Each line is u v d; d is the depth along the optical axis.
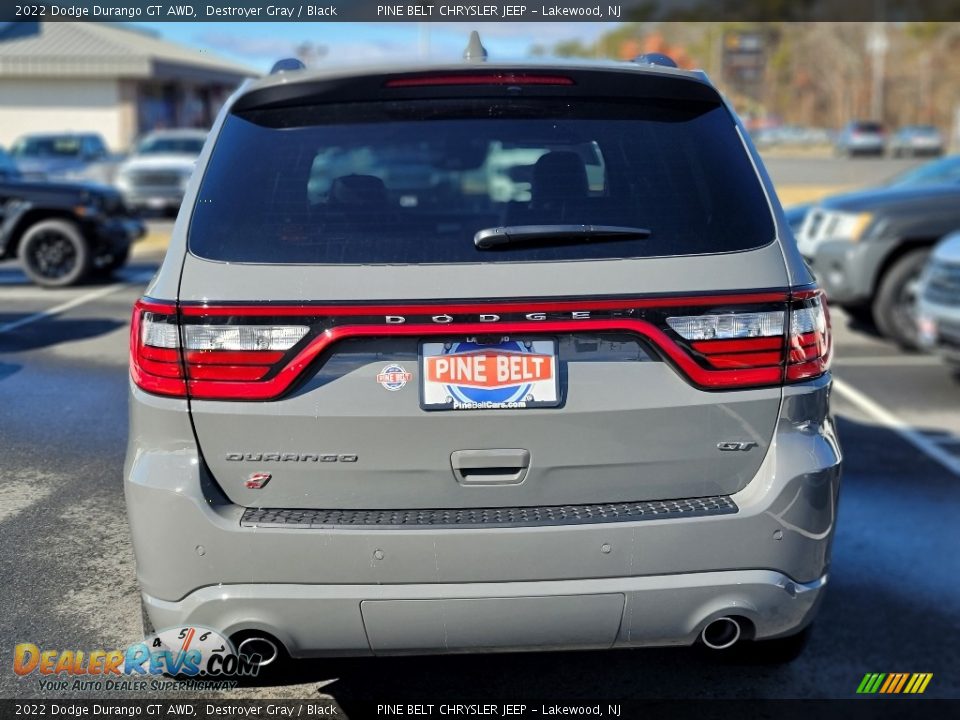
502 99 2.80
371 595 2.44
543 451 2.49
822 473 2.57
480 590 2.45
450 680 3.19
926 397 6.77
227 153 2.70
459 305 2.42
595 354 2.49
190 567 2.47
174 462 2.49
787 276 2.56
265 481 2.50
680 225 2.58
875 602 3.71
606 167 2.69
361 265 2.47
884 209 8.38
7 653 3.20
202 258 2.51
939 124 80.38
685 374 2.50
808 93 87.00
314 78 2.81
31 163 21.03
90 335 8.02
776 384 2.54
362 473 2.48
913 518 4.50
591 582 2.48
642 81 2.83
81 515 4.21
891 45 84.19
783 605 2.58
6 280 11.93
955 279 6.83
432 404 2.46
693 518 2.49
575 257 2.50
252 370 2.45
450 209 5.62
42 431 5.33
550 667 3.27
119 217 11.98
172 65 33.97
